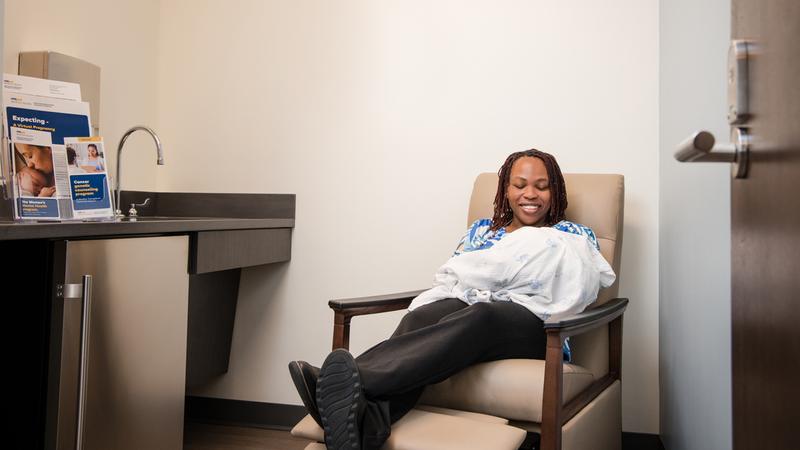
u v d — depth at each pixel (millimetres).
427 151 2344
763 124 627
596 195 1969
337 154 2418
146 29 2508
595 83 2209
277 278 2459
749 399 671
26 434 1312
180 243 1760
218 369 2406
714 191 1341
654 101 2162
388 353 1424
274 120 2477
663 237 2061
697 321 1516
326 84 2432
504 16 2289
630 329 2168
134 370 1571
